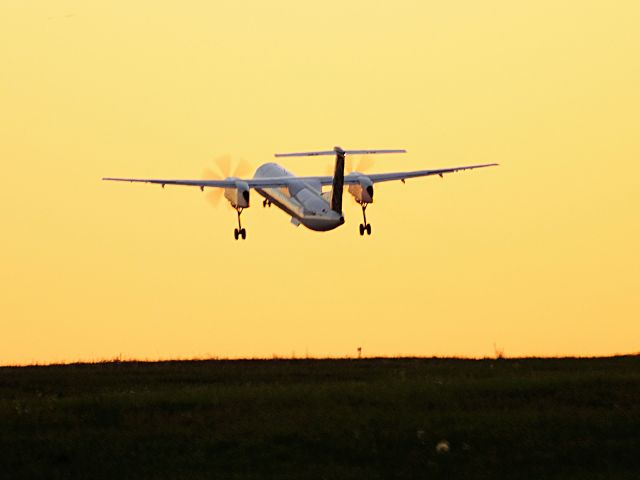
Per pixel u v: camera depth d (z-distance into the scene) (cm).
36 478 9912
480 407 11794
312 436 10731
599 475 9694
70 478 9900
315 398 12212
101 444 10712
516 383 12644
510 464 10019
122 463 10212
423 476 9756
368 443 10519
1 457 10394
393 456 10244
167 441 10781
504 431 10762
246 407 11969
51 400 12756
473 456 10206
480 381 12962
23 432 11188
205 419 11512
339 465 10069
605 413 11319
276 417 11438
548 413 11325
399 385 12900
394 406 11831
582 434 10725
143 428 11225
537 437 10644
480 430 10781
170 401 12206
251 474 9844
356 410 11688
